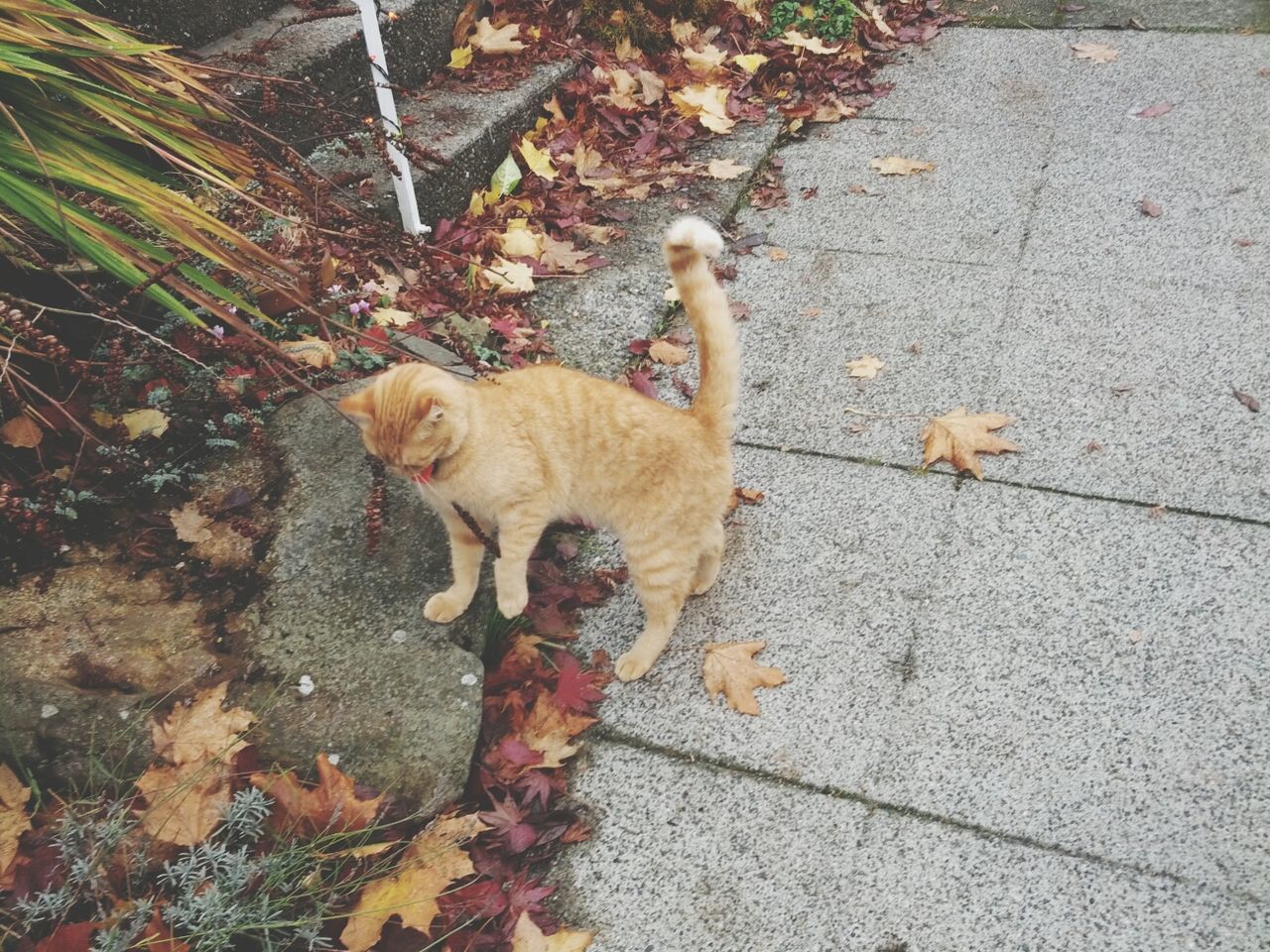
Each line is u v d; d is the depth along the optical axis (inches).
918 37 94.3
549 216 71.1
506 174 72.4
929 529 49.4
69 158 38.6
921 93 86.0
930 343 60.3
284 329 46.7
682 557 42.3
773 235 70.5
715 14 91.6
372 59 59.6
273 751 38.6
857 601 46.4
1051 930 34.7
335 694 40.1
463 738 39.3
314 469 48.0
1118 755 39.6
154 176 43.1
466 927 35.9
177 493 46.8
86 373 36.0
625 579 48.4
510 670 43.9
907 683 42.9
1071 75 86.1
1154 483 50.5
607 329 62.4
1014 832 37.5
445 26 78.9
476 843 38.3
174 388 48.5
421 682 40.6
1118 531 48.4
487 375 44.2
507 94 76.2
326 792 37.1
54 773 37.8
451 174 68.1
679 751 41.3
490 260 65.2
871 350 60.2
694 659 44.7
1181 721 40.5
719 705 42.8
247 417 39.4
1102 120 79.6
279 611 42.8
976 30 95.1
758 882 36.8
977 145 78.1
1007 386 56.9
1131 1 97.0
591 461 41.3
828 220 71.5
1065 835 37.3
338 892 36.0
